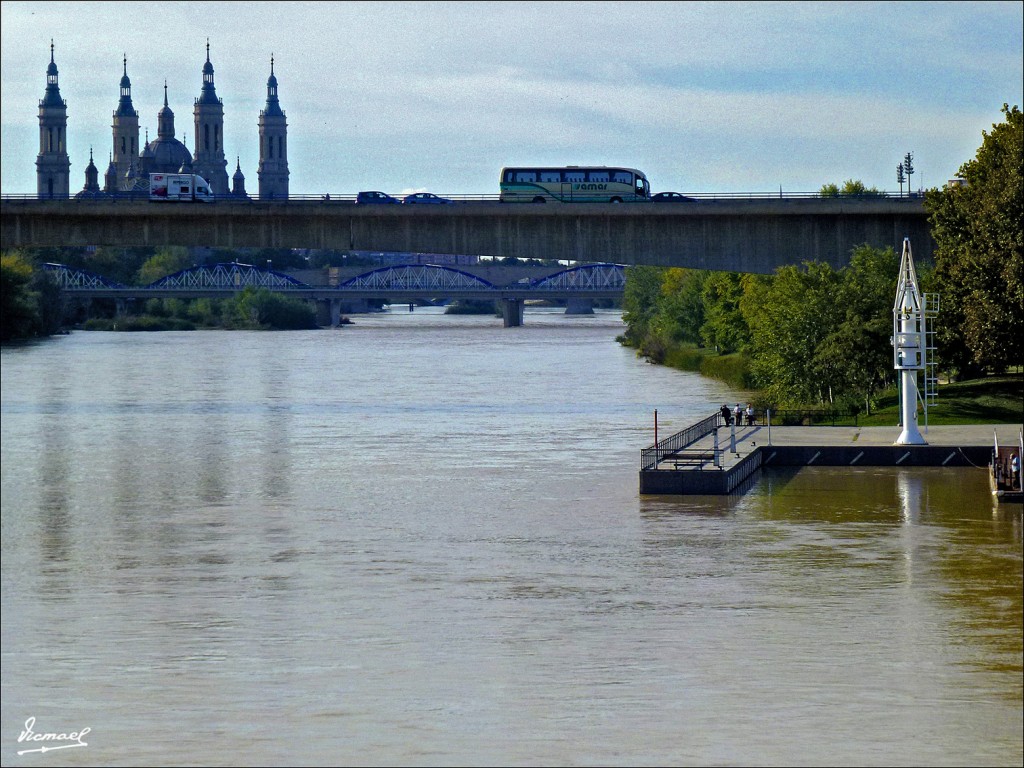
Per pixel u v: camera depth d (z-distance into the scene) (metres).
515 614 62.62
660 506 85.62
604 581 68.06
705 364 183.00
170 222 141.62
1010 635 59.00
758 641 58.62
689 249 137.00
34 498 91.62
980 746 47.78
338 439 118.12
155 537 78.94
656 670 55.28
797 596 64.94
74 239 141.88
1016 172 110.62
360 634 60.03
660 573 69.38
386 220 140.00
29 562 73.56
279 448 112.94
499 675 54.66
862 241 134.62
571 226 138.12
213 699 52.50
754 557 72.31
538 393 158.38
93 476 100.25
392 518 83.56
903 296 99.75
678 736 48.84
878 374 120.94
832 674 54.59
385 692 53.22
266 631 60.50
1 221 141.50
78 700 52.50
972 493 87.50
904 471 95.94
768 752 47.59
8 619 62.59
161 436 120.56
